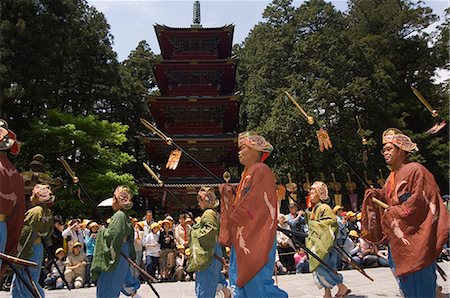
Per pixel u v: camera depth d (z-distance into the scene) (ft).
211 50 119.75
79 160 105.09
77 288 43.98
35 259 24.75
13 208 20.63
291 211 52.80
